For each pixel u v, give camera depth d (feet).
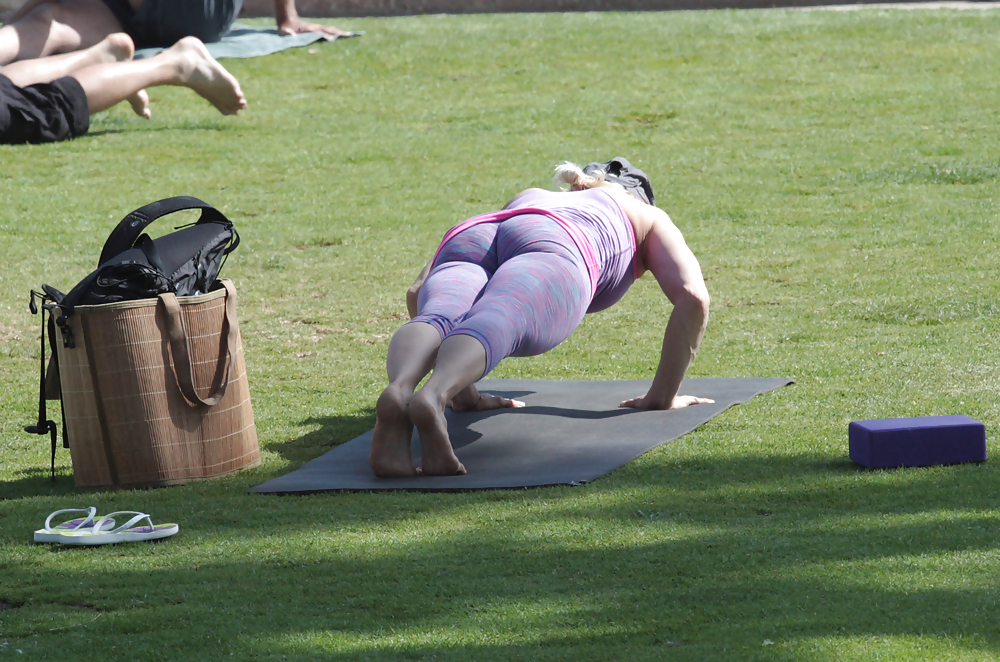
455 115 134.82
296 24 167.12
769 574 30.09
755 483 38.63
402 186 108.37
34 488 42.11
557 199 49.49
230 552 33.88
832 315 67.10
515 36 169.07
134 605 29.96
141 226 42.47
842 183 105.29
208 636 27.50
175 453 41.78
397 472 41.09
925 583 28.89
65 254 86.58
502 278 43.60
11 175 107.96
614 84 146.30
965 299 68.18
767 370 56.24
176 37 144.87
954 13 177.37
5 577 32.37
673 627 26.99
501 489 39.27
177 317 41.29
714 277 78.43
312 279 81.05
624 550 32.50
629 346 63.72
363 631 27.61
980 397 48.96
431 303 43.98
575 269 45.16
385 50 161.38
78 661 26.48
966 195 99.14
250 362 62.39
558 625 27.45
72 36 131.34
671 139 123.75
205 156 117.70
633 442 44.37
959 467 39.50
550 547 33.06
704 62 155.12
